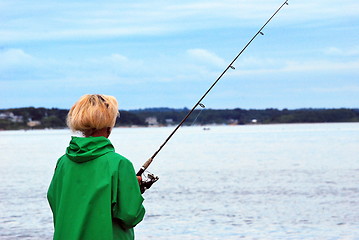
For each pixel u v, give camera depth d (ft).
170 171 187.42
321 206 101.19
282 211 96.58
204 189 131.54
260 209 98.99
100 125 19.97
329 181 145.07
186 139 613.11
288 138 545.44
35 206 104.88
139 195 19.67
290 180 150.20
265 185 138.82
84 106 20.02
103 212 19.20
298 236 76.18
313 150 310.45
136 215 19.45
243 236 76.18
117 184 19.42
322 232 78.28
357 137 537.24
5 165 223.92
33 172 186.60
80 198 19.49
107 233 19.10
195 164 220.64
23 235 78.28
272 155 271.69
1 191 131.03
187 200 111.65
